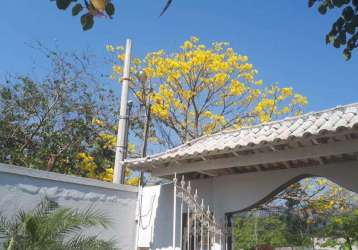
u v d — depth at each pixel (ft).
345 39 12.97
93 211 24.93
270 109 57.82
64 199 23.63
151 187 28.40
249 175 25.48
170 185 27.55
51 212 20.08
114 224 26.30
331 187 50.31
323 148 20.80
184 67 56.29
